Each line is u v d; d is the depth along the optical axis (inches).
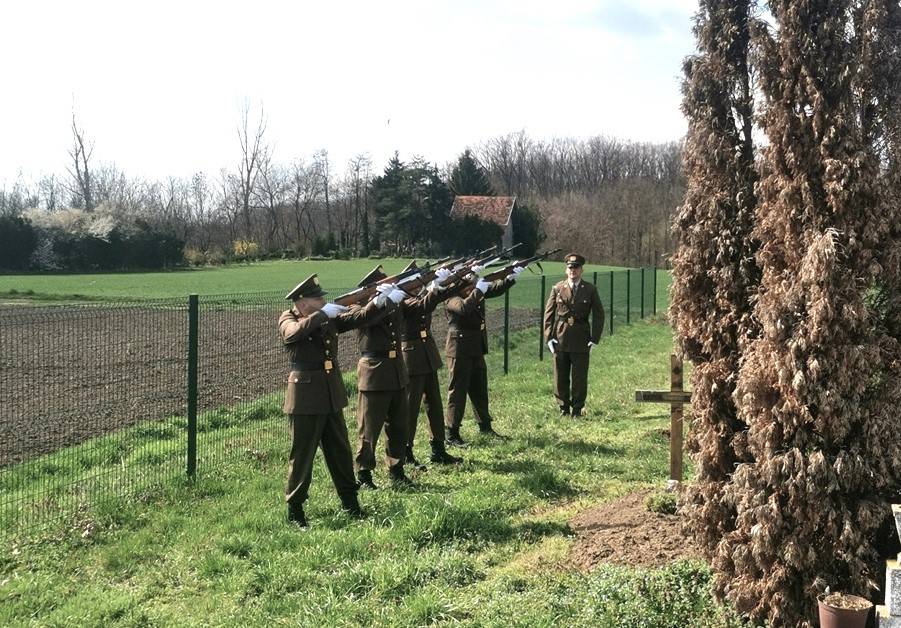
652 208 2652.6
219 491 289.9
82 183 2864.2
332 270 2278.5
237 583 207.8
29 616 193.0
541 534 239.6
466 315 373.4
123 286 1585.9
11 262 2053.4
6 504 258.2
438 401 336.5
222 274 2100.1
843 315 145.0
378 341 299.9
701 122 188.7
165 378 473.4
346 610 187.6
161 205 3184.1
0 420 370.0
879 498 151.9
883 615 138.3
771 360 155.6
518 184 3836.1
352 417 416.8
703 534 187.9
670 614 171.0
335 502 275.0
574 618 174.1
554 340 438.0
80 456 311.0
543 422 415.5
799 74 155.4
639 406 458.0
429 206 2869.1
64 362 518.0
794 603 156.9
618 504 264.1
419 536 233.8
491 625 173.9
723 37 185.3
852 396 148.9
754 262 182.1
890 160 152.3
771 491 160.6
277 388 442.9
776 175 160.6
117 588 209.3
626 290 1097.4
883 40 149.9
